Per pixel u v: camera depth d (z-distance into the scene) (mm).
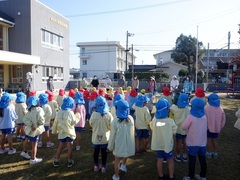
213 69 41281
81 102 5496
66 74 23281
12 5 17203
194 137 3707
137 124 5090
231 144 5793
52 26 20109
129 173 4223
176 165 4566
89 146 5738
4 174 4219
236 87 21844
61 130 4410
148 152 5277
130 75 32344
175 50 37094
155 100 12117
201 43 35625
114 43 42531
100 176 4121
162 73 31719
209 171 4262
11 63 16312
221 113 4656
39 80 18281
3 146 5219
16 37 17281
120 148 3820
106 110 4203
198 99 3799
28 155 4953
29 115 4578
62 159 4879
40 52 18406
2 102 5078
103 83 18922
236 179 3961
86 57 43500
